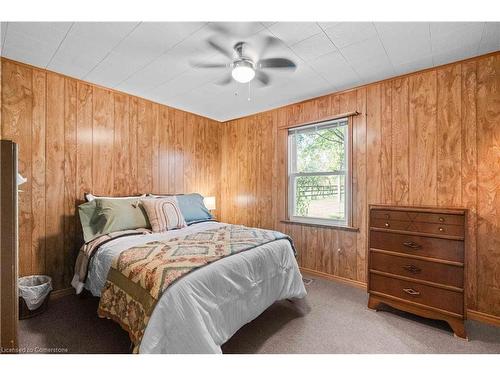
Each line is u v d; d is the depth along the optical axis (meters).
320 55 2.15
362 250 2.83
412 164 2.49
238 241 2.16
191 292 1.43
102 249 2.08
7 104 2.24
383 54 2.15
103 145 2.87
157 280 1.45
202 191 4.03
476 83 2.18
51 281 2.39
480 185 2.16
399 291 2.17
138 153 3.20
